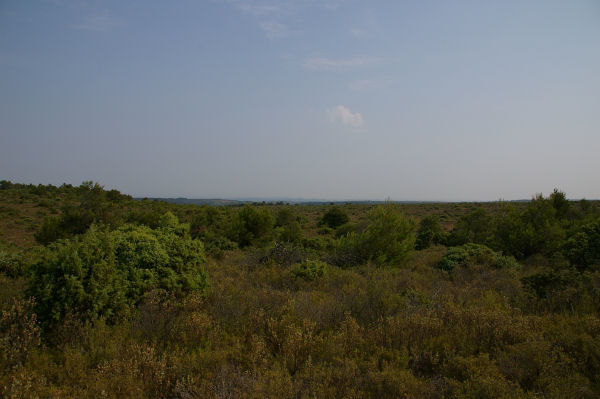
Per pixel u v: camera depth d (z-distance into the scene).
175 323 5.37
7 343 4.39
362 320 6.01
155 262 6.91
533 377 3.93
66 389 3.80
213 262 11.61
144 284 6.44
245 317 5.89
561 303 6.55
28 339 4.57
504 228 15.22
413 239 13.15
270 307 6.34
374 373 3.89
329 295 7.72
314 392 3.58
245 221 18.67
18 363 4.25
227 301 6.57
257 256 12.46
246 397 3.53
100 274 5.69
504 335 4.90
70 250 5.83
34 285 5.45
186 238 8.44
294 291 8.39
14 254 9.88
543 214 14.38
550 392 3.48
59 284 5.43
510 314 6.00
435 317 5.44
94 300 5.45
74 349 4.61
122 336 5.05
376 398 3.68
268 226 19.02
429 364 4.46
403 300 6.82
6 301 5.80
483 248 12.93
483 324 5.11
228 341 5.12
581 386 3.58
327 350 4.66
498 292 8.19
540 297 7.00
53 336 4.99
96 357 4.52
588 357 4.27
